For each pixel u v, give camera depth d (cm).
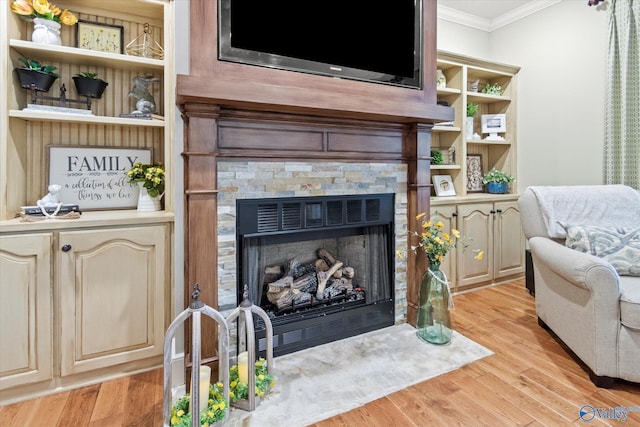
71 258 167
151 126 208
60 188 196
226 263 182
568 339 193
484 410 155
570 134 316
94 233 171
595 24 296
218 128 177
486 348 210
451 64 311
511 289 321
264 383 162
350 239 250
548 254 205
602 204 233
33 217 166
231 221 183
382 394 167
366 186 224
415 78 228
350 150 215
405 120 222
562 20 318
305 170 202
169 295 190
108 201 209
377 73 216
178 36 170
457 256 303
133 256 180
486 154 377
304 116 197
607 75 280
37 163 193
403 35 225
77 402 163
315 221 208
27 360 161
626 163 272
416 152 232
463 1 334
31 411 156
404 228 243
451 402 161
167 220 186
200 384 142
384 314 237
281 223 198
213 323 177
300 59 192
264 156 188
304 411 154
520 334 229
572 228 211
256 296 200
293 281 224
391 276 239
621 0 272
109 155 209
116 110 210
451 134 331
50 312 164
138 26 214
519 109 356
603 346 167
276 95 170
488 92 350
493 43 377
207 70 169
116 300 178
